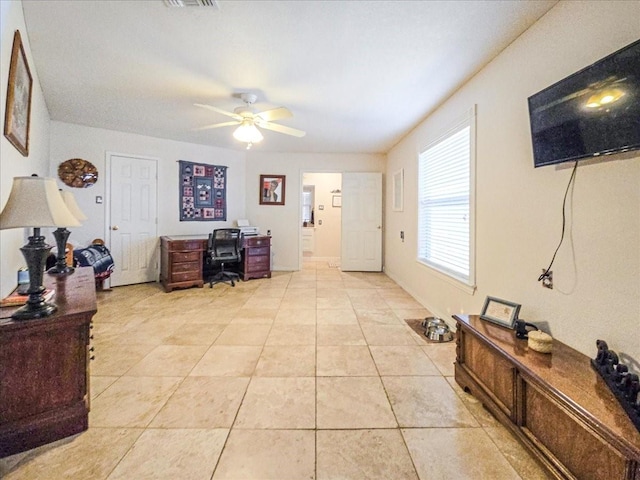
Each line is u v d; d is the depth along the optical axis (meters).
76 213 2.51
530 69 1.99
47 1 1.87
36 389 1.47
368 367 2.28
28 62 2.34
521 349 1.62
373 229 6.09
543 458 1.33
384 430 1.61
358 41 2.21
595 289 1.54
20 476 1.31
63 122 4.18
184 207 5.26
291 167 6.04
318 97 3.20
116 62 2.57
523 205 2.05
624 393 1.16
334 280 5.35
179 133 4.70
